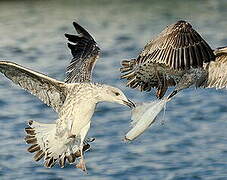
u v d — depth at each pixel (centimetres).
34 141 994
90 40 1092
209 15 3534
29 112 2039
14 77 984
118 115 1992
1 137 1778
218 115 2002
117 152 1667
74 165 1563
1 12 3528
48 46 2919
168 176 1516
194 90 2250
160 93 981
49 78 977
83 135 981
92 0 3888
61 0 3816
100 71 2495
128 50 2845
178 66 828
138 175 1522
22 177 1502
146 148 1697
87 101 973
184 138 1778
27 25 3250
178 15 3550
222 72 1013
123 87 2281
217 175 1517
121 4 3816
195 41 835
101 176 1512
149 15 3534
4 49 2862
